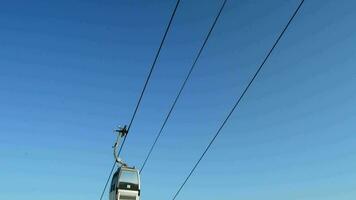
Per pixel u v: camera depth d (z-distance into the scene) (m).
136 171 34.66
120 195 33.84
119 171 34.38
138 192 34.12
